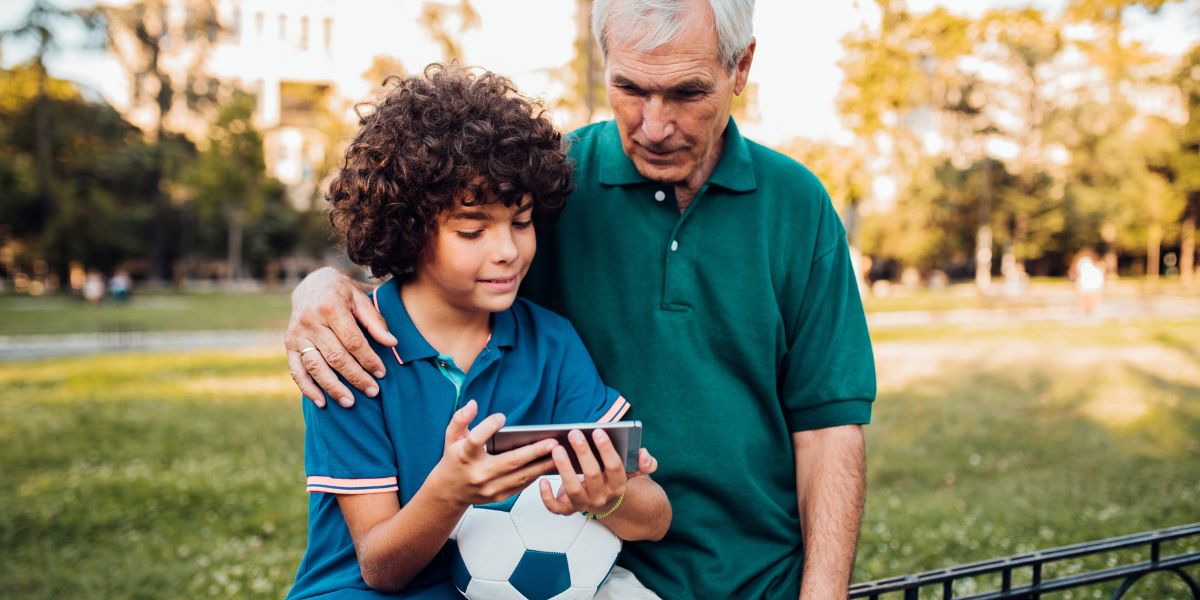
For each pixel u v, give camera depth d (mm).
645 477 1425
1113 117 35625
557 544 1350
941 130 35875
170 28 44656
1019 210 39375
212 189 35562
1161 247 45844
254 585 3893
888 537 4324
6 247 40938
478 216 1327
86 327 19609
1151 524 4352
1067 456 6039
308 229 48031
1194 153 35344
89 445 6879
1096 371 10078
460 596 1394
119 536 4730
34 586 4008
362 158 1374
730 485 1607
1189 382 9180
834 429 1653
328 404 1349
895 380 9711
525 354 1489
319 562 1408
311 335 1349
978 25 13094
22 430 7441
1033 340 13859
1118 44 12578
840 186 12312
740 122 10516
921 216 38312
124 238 41094
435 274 1385
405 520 1210
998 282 45156
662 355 1614
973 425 7117
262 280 51250
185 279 51281
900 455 6156
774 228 1662
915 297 29703
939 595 3480
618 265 1645
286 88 50781
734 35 1412
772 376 1659
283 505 5238
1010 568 2025
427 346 1395
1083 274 20297
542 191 1403
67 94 39719
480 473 1121
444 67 1480
